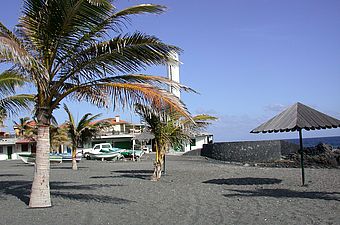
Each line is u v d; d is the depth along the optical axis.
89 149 49.47
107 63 9.28
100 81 9.54
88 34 8.99
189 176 18.81
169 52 8.98
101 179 18.02
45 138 9.62
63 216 8.61
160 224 7.69
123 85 8.94
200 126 16.45
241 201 10.39
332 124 12.05
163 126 15.94
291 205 9.41
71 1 8.21
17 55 7.00
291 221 7.62
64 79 9.52
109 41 8.78
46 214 8.84
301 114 12.62
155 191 13.05
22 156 36.66
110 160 41.09
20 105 13.61
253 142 36.81
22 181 17.81
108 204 10.27
